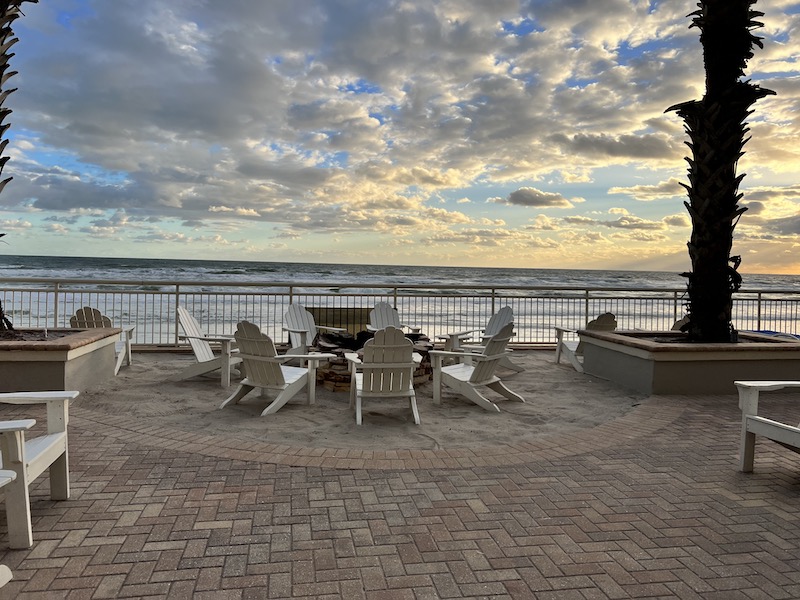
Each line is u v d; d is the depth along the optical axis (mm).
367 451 4238
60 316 14438
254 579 2361
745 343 6918
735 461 4156
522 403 6262
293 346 7836
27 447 2910
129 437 4477
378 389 5305
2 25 6160
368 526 2930
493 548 2697
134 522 2918
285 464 3906
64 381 5723
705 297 7191
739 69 7109
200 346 7219
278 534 2809
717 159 7082
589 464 4043
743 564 2582
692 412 5680
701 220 7176
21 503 2578
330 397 6477
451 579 2395
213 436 4598
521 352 10242
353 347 7434
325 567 2479
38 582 2293
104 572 2389
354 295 9930
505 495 3410
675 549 2723
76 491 3336
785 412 5711
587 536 2852
